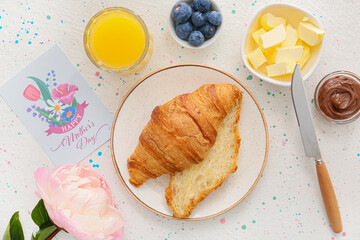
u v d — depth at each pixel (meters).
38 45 0.54
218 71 0.51
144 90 0.52
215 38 0.51
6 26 0.54
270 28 0.50
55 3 0.53
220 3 0.53
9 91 0.54
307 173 0.54
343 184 0.54
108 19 0.49
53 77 0.54
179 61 0.54
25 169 0.55
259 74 0.50
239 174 0.52
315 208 0.54
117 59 0.50
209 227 0.54
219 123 0.49
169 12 0.53
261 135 0.52
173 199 0.52
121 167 0.52
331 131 0.54
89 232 0.44
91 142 0.54
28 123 0.54
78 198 0.43
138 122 0.53
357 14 0.53
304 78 0.50
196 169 0.51
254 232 0.54
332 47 0.53
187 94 0.49
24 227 0.55
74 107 0.54
